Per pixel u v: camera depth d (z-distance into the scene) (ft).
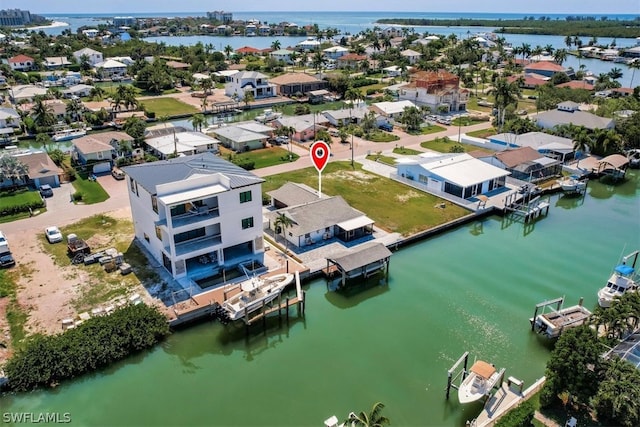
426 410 125.49
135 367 140.77
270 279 171.73
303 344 151.53
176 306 157.99
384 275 190.70
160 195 168.66
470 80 575.79
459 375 137.49
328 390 132.77
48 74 585.22
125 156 300.81
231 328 157.48
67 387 132.36
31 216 226.17
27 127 375.45
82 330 141.90
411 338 154.20
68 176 271.49
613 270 195.42
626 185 295.07
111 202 243.60
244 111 472.85
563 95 472.03
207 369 140.97
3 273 177.68
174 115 439.22
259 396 130.82
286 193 238.27
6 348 140.67
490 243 219.41
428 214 239.30
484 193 266.98
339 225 208.85
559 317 156.04
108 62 623.36
